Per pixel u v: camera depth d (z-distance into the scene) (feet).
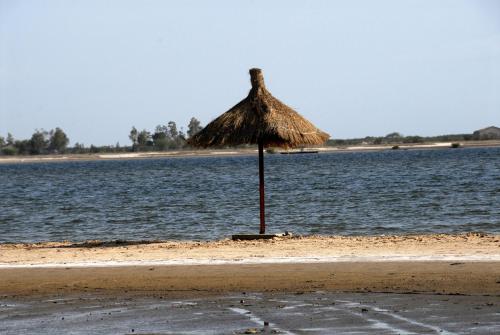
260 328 111.34
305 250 168.35
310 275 142.20
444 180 501.15
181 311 121.90
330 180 560.20
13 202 430.20
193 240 227.20
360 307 120.67
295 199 375.25
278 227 256.52
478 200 334.44
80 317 119.85
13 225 291.79
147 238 238.48
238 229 255.09
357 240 183.83
